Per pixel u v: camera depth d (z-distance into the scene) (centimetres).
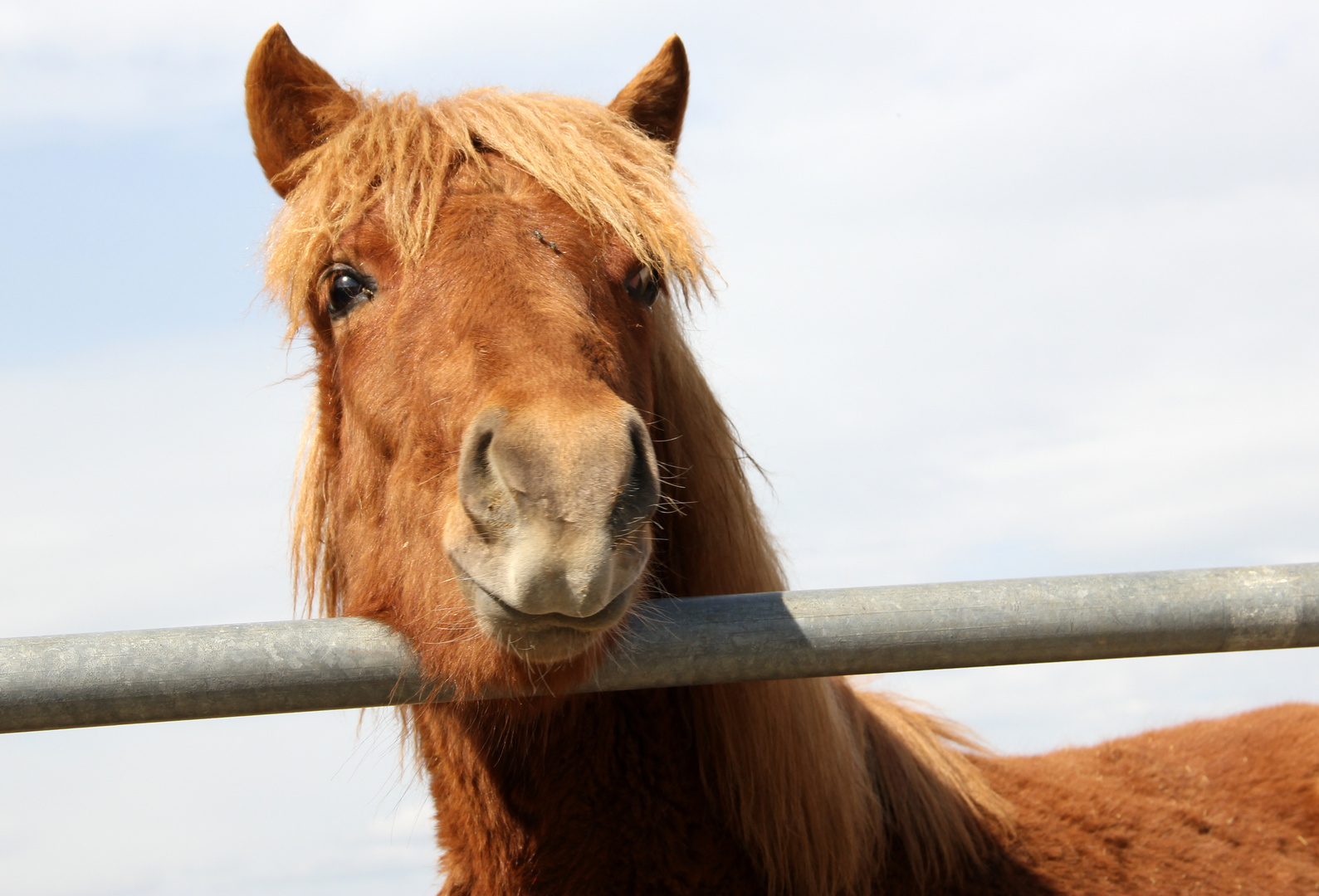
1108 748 367
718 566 256
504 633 191
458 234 225
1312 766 357
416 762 287
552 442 184
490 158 243
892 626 196
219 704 187
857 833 252
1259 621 196
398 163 236
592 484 181
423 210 229
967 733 338
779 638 197
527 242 225
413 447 219
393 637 209
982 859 278
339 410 263
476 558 190
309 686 194
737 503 262
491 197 232
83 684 179
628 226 237
